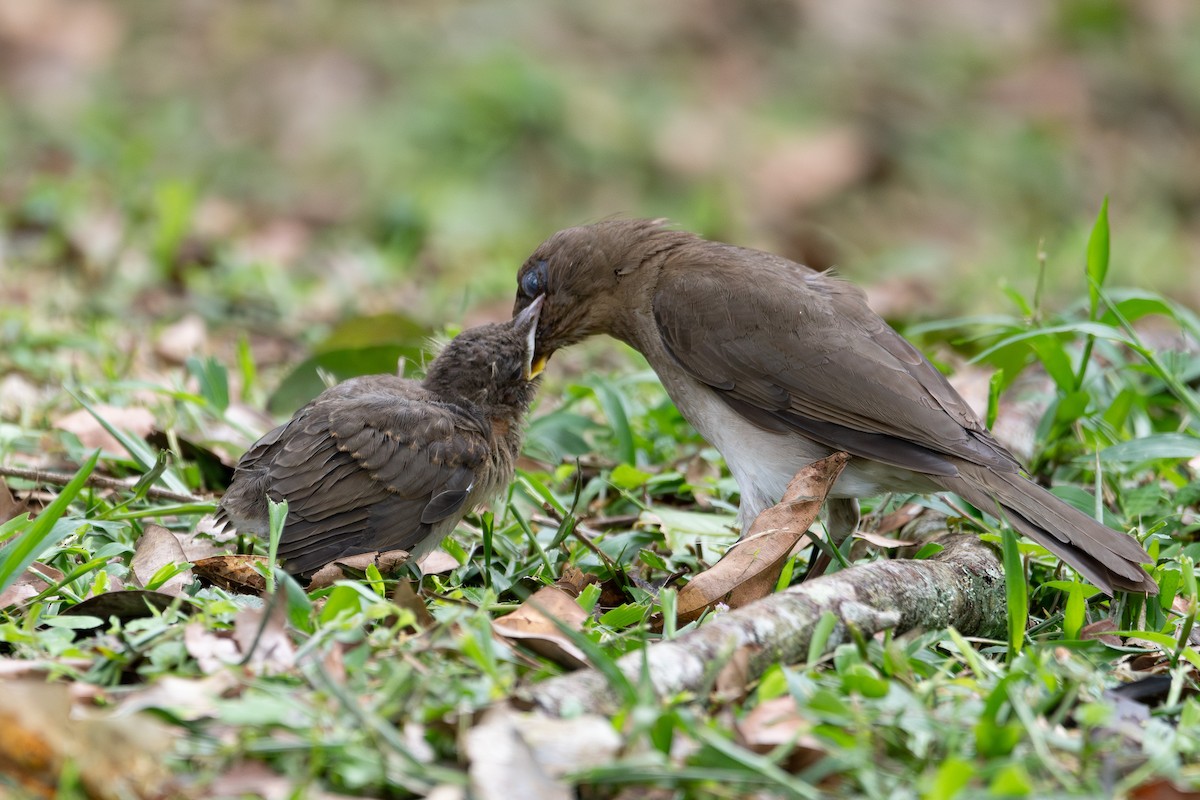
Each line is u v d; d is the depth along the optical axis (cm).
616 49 2639
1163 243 2300
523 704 664
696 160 2377
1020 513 932
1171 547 958
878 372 1015
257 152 2316
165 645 708
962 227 2355
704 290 1073
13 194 1939
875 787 618
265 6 2647
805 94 2600
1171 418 1237
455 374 1012
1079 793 628
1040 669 732
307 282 1772
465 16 2664
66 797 582
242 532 927
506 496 1038
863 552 1009
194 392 1298
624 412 1138
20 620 785
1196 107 2716
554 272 1137
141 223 1841
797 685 686
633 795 621
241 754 618
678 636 779
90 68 2478
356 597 750
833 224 2317
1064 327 1056
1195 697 771
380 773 603
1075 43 2817
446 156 2328
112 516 933
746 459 1052
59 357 1368
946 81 2688
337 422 933
